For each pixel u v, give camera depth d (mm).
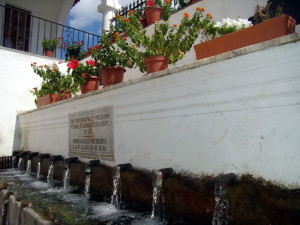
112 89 3297
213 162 2094
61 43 9633
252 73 1869
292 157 1633
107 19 8914
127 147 3041
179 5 5270
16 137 6984
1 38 9648
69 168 3947
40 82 7574
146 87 2783
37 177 4934
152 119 2725
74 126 4242
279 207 1657
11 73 7062
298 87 1634
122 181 3000
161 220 2426
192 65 2266
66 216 2578
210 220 2039
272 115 1755
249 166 1856
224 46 2416
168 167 2482
